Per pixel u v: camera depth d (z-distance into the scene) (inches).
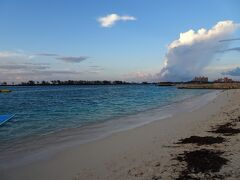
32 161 422.3
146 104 1603.1
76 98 2342.5
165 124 735.7
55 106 1520.7
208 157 382.6
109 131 675.4
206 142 474.3
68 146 514.3
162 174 331.3
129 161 393.4
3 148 512.4
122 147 485.4
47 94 3272.6
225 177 315.3
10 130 730.8
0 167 395.2
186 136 542.0
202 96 2423.7
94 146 504.1
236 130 579.8
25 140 588.7
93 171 361.7
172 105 1481.3
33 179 346.9
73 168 380.2
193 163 363.9
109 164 386.6
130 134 609.0
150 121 840.9
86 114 1099.9
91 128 735.7
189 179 313.4
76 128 745.0
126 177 330.0
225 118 772.6
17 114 1124.5
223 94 2450.8
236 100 1520.7
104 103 1715.1
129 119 912.3
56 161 417.4
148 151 440.5
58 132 685.3
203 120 765.3
